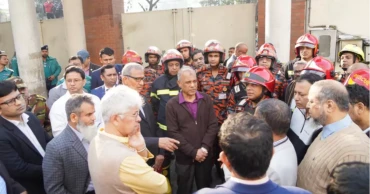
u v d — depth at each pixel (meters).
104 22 7.73
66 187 2.12
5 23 9.26
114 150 1.61
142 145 1.82
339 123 1.71
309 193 1.19
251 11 7.28
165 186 1.67
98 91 3.68
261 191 1.16
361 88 1.90
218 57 3.70
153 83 3.84
